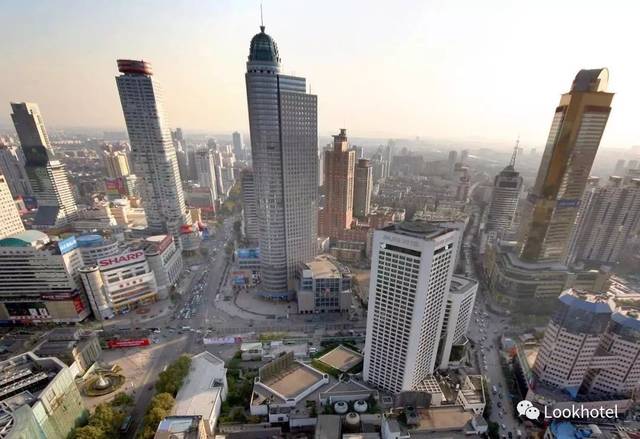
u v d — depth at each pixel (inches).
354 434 5989.2
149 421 6141.7
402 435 5689.0
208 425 6269.7
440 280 6441.9
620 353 7096.5
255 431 6525.6
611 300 7480.3
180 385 7126.0
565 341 7037.4
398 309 6417.3
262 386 7450.8
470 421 6072.8
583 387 7657.5
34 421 5196.9
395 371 6983.3
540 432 6894.7
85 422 6722.4
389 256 6151.6
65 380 6240.2
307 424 6742.1
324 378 7667.3
